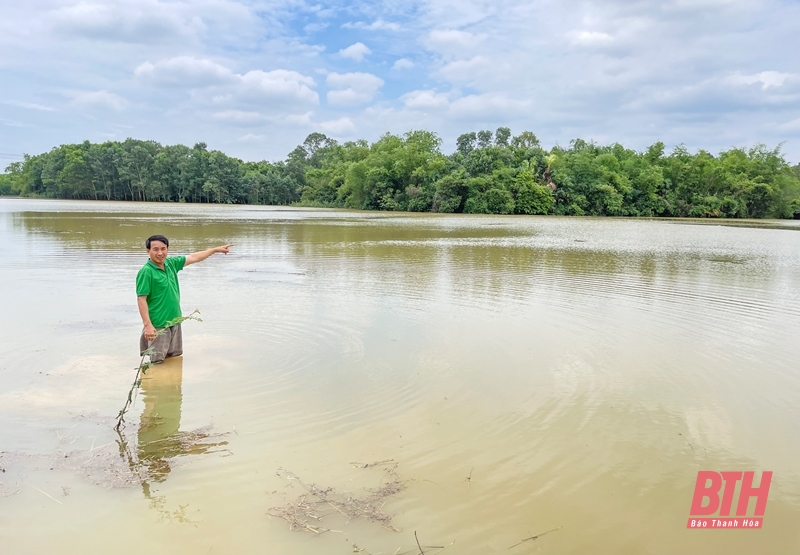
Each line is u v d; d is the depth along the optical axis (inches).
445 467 174.1
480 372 259.4
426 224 1545.3
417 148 2849.4
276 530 142.3
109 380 242.2
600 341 317.4
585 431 200.7
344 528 143.6
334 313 373.7
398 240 975.6
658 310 405.1
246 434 193.8
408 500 156.4
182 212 2011.6
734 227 1745.8
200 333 318.3
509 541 139.7
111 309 372.5
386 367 263.7
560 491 162.4
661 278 564.7
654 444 192.2
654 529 146.2
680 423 209.3
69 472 167.8
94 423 200.5
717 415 217.0
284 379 246.2
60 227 1097.4
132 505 152.2
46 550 133.2
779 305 432.8
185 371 254.5
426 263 650.2
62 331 316.8
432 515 149.9
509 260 697.0
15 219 1338.6
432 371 259.6
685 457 183.8
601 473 172.9
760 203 2785.4
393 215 2150.6
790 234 1401.3
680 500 159.5
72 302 392.8
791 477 173.0
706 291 491.5
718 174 2780.5
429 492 160.4
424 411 214.8
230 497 156.4
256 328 331.3
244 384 239.8
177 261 284.5
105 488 159.9
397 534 141.6
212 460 176.2
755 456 185.6
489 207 2541.8
